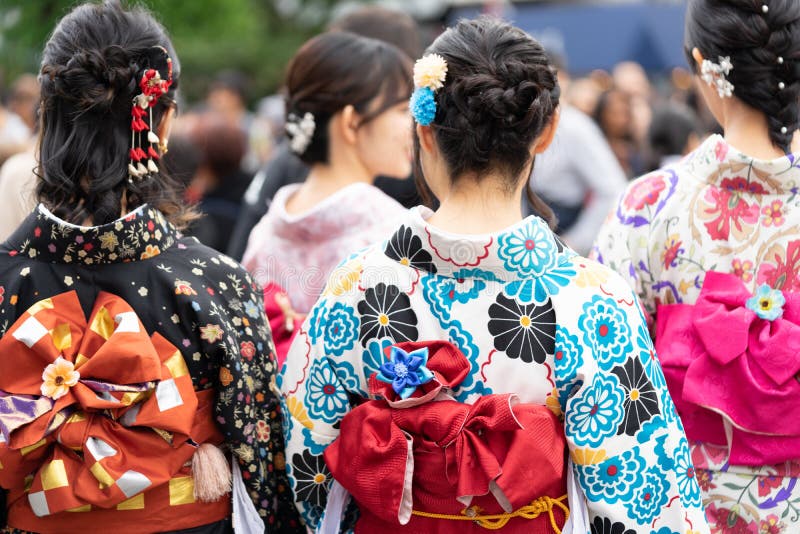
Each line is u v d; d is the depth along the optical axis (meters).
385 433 2.62
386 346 2.69
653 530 2.69
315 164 4.12
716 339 3.14
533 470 2.51
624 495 2.64
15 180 5.06
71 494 2.62
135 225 2.74
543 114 2.61
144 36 2.79
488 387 2.62
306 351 2.84
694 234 3.31
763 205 3.21
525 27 16.36
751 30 3.10
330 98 3.96
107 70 2.68
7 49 10.28
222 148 7.05
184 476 2.79
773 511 3.22
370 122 4.00
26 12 9.55
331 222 3.89
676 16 15.55
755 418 3.12
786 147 3.21
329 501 2.85
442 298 2.65
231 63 28.22
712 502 3.28
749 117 3.24
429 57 2.61
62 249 2.71
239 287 2.95
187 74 26.72
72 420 2.64
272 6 39.50
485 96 2.53
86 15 2.78
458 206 2.65
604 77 13.79
